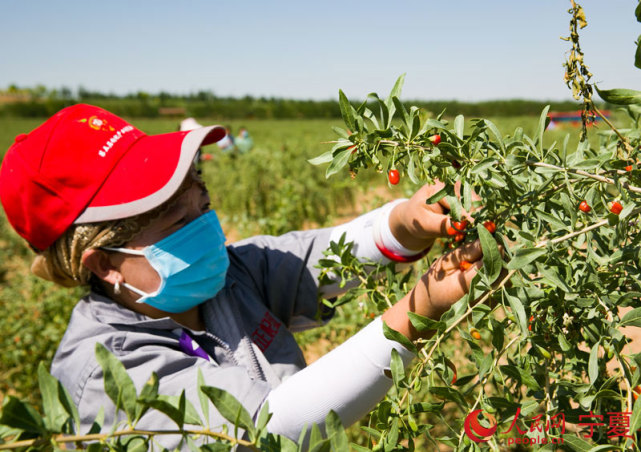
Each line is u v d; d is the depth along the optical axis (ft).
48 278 3.93
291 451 2.49
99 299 3.92
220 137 4.15
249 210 32.22
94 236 3.60
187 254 3.78
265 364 4.00
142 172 3.57
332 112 232.32
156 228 3.72
